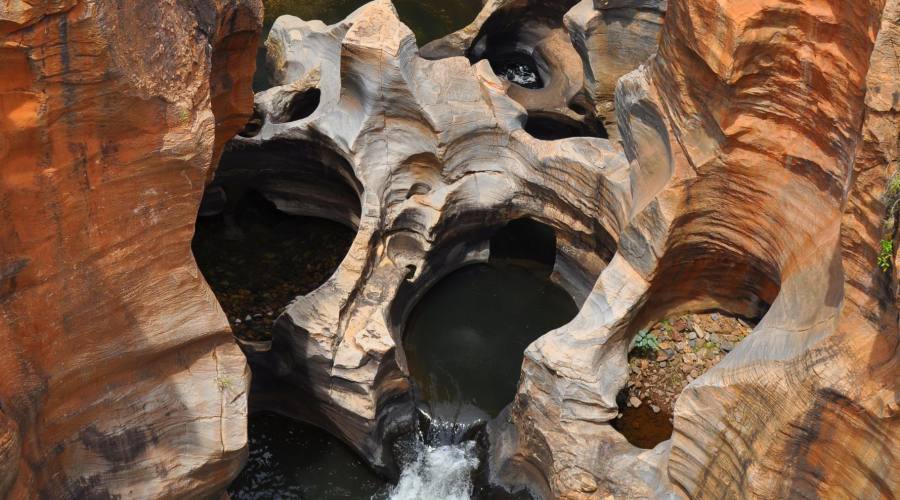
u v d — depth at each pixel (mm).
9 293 7914
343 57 13344
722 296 12695
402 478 12711
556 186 13875
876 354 8578
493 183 14305
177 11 8469
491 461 12664
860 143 8492
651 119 12203
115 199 8336
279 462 12852
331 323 12148
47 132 7664
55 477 8766
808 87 10117
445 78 13711
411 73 13430
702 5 10461
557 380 11578
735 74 10375
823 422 8992
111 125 8031
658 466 10953
